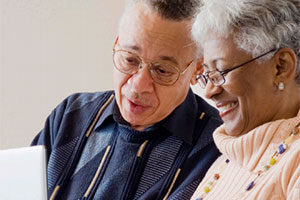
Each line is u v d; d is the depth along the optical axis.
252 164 1.00
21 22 2.08
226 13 0.94
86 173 1.41
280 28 0.92
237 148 1.03
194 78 1.39
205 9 1.00
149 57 1.28
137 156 1.37
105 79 2.29
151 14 1.26
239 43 0.94
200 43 1.04
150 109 1.34
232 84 0.97
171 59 1.28
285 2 0.93
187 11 1.27
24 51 2.10
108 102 1.52
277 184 0.91
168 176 1.33
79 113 1.52
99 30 2.26
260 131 0.99
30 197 1.04
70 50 2.20
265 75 0.95
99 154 1.42
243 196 0.97
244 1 0.93
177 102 1.38
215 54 0.98
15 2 2.06
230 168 1.09
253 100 0.97
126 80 1.33
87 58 2.25
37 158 1.05
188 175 1.33
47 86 2.16
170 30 1.26
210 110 1.46
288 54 0.94
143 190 1.34
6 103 2.07
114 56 1.35
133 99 1.33
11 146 2.10
